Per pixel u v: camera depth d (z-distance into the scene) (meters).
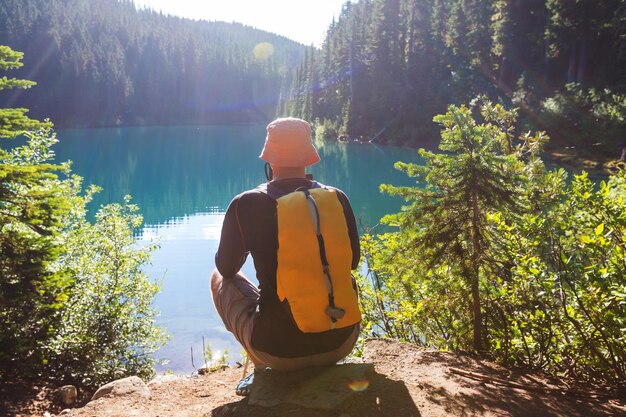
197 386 3.35
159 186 38.84
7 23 102.38
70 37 109.88
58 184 8.31
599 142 31.08
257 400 2.65
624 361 3.29
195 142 80.06
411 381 3.06
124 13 181.25
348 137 71.12
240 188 38.34
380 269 5.25
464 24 57.00
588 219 3.91
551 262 3.80
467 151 3.91
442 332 4.51
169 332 11.34
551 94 42.00
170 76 136.38
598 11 40.94
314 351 2.54
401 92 65.06
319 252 2.33
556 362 3.65
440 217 3.95
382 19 68.38
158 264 17.39
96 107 112.88
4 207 5.82
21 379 5.76
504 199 3.85
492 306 4.00
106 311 7.64
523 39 47.78
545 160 30.80
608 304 3.21
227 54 152.75
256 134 101.31
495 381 3.18
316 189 2.46
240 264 2.54
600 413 2.78
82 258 7.92
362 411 2.55
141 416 2.88
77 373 6.43
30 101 103.25
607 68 40.53
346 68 77.56
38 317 6.01
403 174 39.44
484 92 50.06
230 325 2.72
